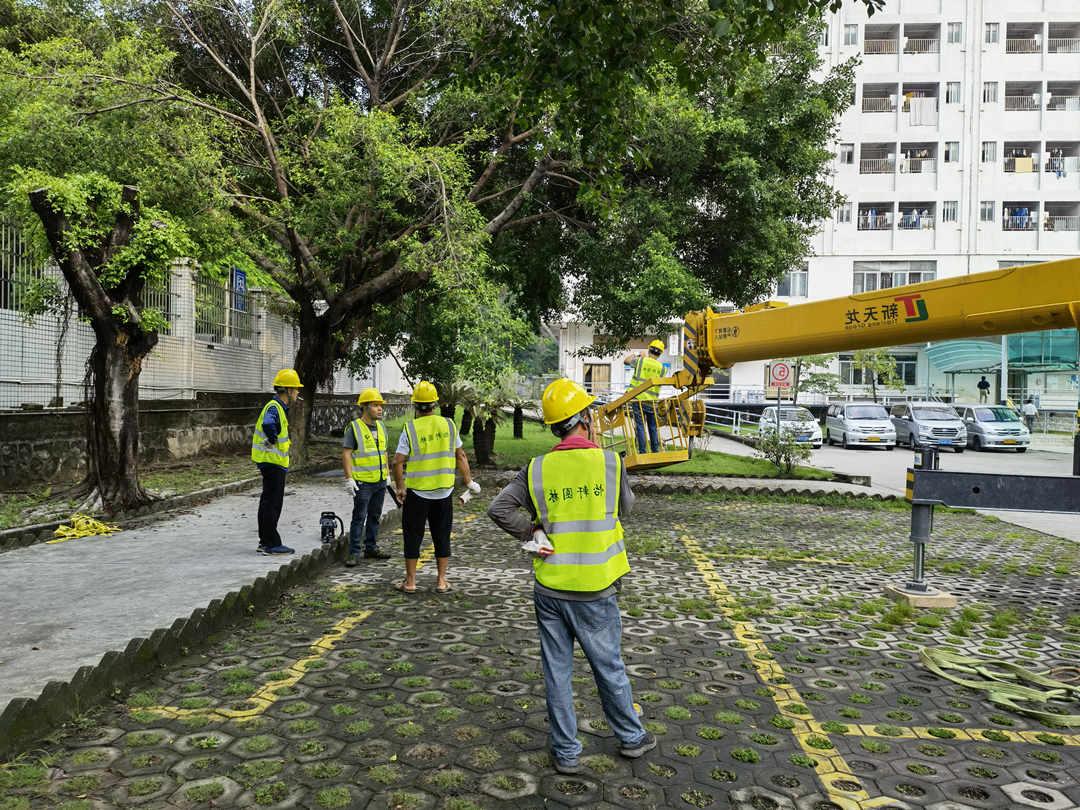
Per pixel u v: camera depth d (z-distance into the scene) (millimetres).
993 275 7598
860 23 44188
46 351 11594
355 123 12930
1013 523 12617
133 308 9516
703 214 18016
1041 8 43281
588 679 4852
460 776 3490
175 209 12047
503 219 15797
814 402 43500
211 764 3576
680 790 3414
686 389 11578
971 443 28438
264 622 5941
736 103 16156
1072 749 3945
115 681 4449
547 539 3586
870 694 4684
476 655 5195
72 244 8953
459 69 7047
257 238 15180
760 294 19047
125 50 12359
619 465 3674
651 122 14438
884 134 44375
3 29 13992
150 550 7574
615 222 15703
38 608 5453
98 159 11352
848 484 16328
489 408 16703
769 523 11805
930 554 9555
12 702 3691
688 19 6453
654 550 9320
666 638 5719
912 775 3613
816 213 18250
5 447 10656
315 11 16516
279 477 7441
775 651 5457
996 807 3326
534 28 6387
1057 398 41938
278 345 20859
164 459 14867
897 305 8445
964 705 4531
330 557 8062
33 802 3199
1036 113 43781
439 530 6895
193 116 12945
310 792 3336
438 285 13906
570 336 47500
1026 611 6797
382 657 5145
